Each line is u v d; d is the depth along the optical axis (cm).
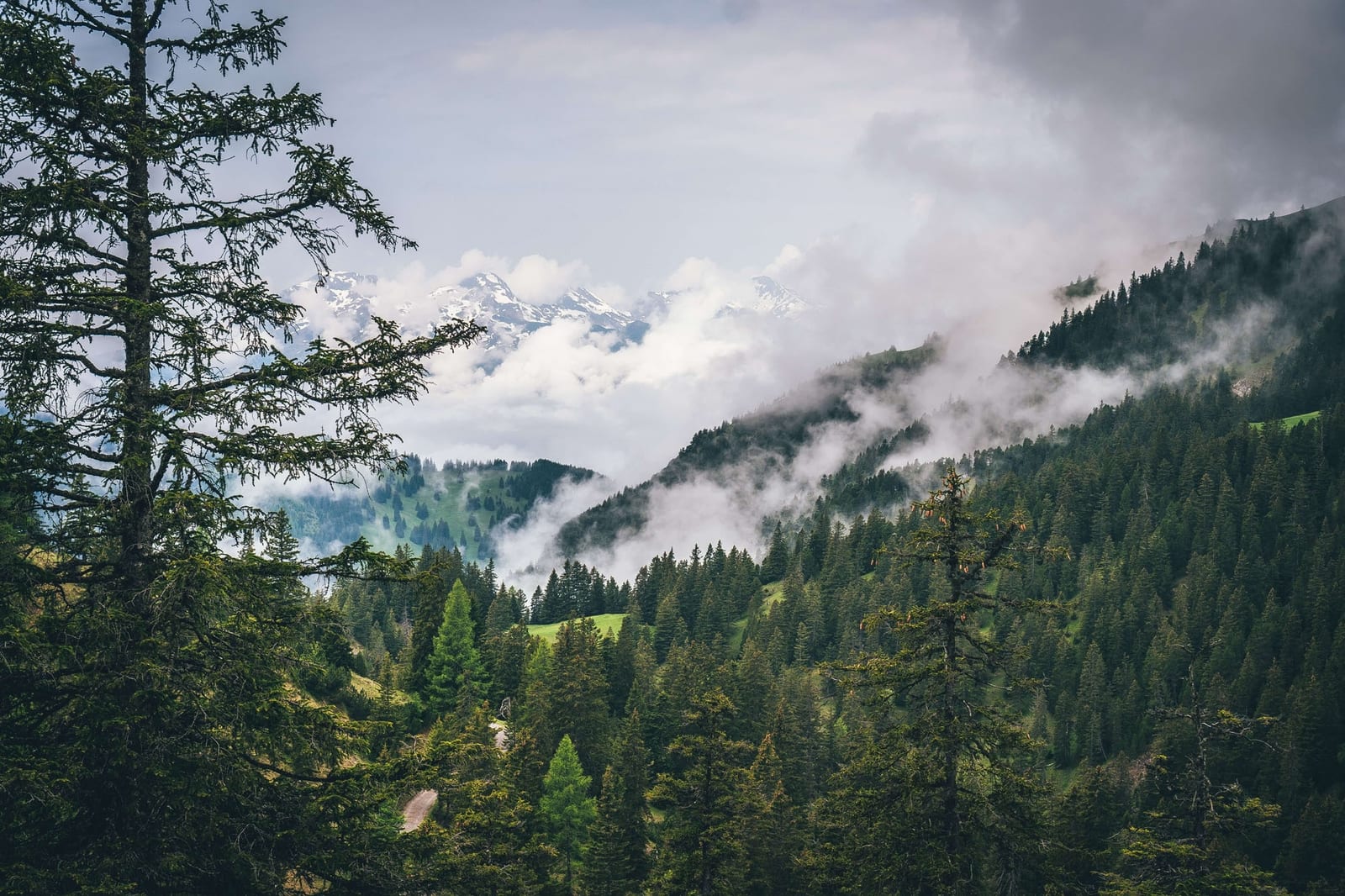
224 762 1126
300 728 1205
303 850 1183
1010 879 2345
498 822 2741
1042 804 2448
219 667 1163
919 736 2280
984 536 2328
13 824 1035
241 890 1147
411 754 1302
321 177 1262
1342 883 7662
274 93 1265
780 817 4862
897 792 2309
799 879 4634
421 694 8638
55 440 1089
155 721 1091
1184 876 2553
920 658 2342
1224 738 2791
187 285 1246
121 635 1087
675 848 3189
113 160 1207
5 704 1095
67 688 1089
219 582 1073
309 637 1268
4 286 1052
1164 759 2828
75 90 1137
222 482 1177
